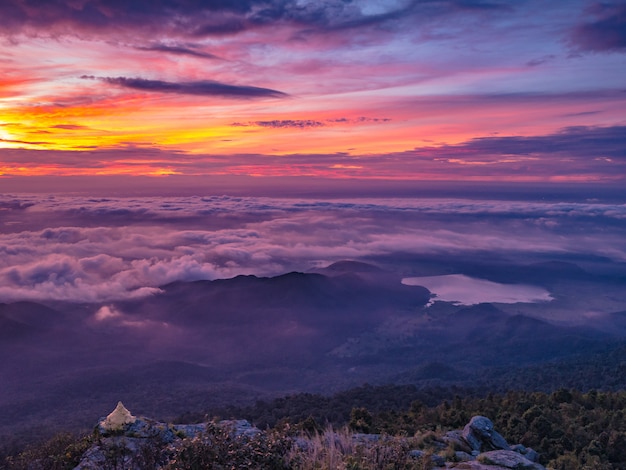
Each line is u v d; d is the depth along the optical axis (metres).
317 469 6.64
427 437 13.45
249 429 8.69
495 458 10.45
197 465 6.21
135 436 8.47
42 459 10.95
